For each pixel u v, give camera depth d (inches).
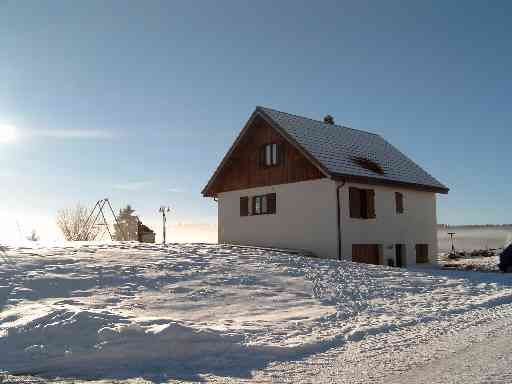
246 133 1040.8
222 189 1108.5
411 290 580.7
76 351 287.0
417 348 324.8
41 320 319.0
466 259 1294.3
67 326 309.7
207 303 445.7
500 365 273.3
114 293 450.0
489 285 625.9
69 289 450.9
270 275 587.8
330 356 308.8
